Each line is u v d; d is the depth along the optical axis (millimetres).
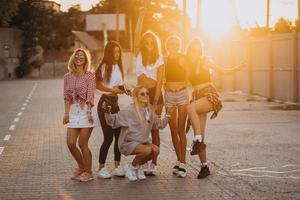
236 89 29578
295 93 22359
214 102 8805
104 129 8945
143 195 7758
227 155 10867
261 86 26078
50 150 11922
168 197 7625
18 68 73000
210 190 7984
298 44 22000
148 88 8914
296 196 7555
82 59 8648
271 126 15375
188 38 37938
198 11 33594
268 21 42938
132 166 8680
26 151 11836
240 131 14422
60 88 40375
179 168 8945
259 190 7926
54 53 82188
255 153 11047
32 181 8781
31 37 74312
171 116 9062
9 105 24891
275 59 24234
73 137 8727
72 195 7820
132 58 75688
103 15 82125
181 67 8984
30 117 19391
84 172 8766
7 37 72812
